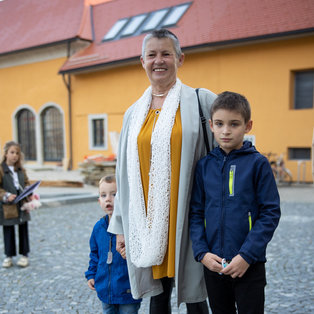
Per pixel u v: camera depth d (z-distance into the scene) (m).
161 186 2.04
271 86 11.84
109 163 11.41
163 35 2.12
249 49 12.12
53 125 18.61
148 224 2.09
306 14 11.09
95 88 16.45
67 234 5.87
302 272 4.03
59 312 3.22
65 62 17.09
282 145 11.80
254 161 1.85
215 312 2.03
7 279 4.05
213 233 1.90
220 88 12.78
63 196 9.34
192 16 13.87
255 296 1.85
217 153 1.96
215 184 1.92
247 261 1.75
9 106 19.95
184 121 2.04
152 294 2.19
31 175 14.94
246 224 1.84
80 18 17.55
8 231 4.45
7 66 19.77
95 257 2.52
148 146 2.09
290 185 11.23
